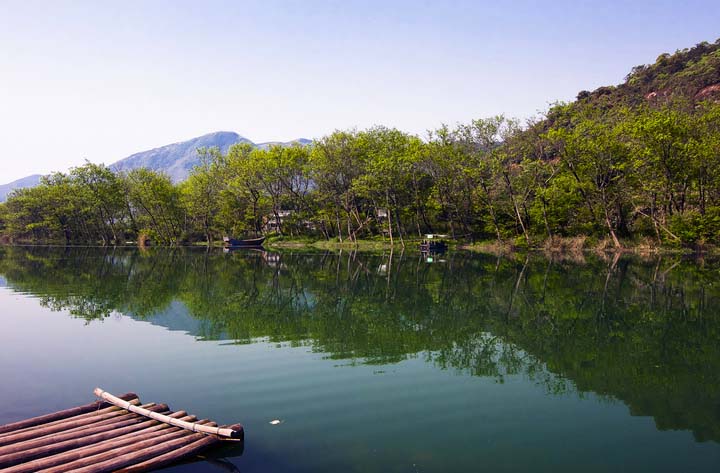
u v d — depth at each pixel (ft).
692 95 284.61
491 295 86.33
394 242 248.32
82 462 24.71
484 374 42.29
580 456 27.73
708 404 35.96
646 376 42.37
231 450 27.86
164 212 300.61
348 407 34.45
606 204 186.50
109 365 44.96
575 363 46.09
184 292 90.48
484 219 223.71
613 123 186.91
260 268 138.00
